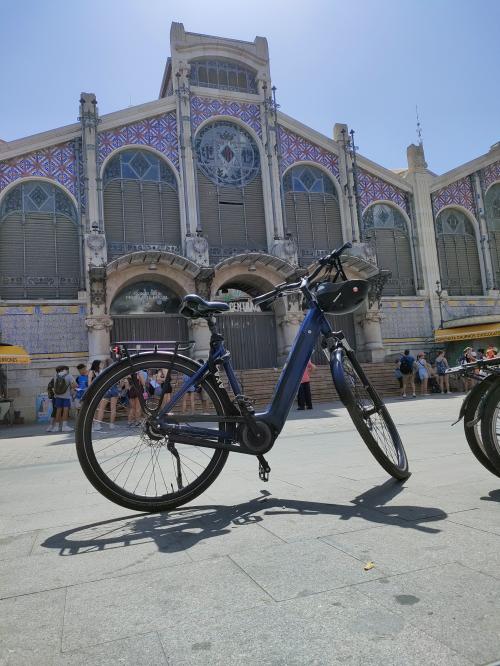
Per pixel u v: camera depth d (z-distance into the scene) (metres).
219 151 23.75
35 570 2.50
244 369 22.72
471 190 27.91
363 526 2.86
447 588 2.02
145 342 3.68
